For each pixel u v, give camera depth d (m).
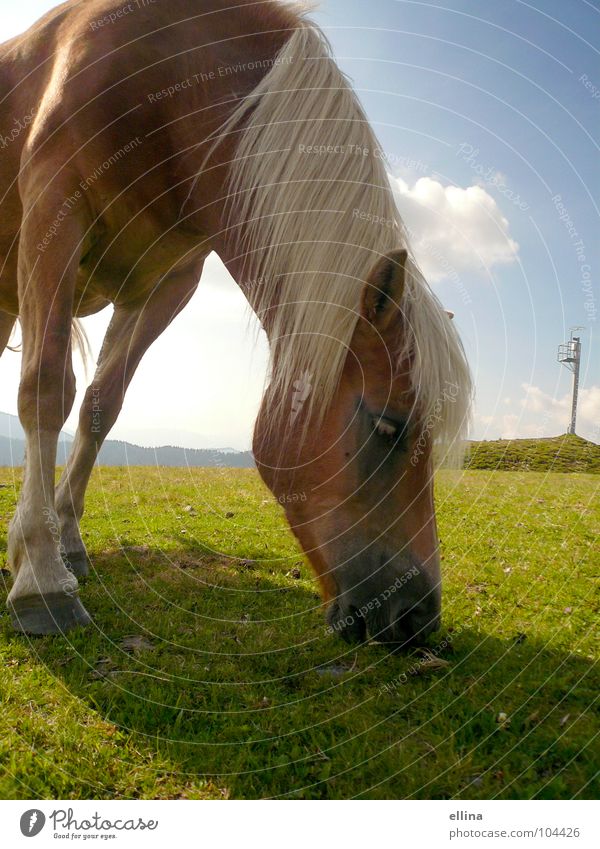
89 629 2.63
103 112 2.56
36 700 2.08
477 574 3.78
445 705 2.15
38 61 2.93
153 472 8.32
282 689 2.27
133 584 3.32
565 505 6.34
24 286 2.60
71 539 3.35
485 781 1.78
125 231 2.85
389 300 2.01
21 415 2.58
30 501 2.56
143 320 3.43
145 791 1.70
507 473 9.28
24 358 2.59
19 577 2.57
